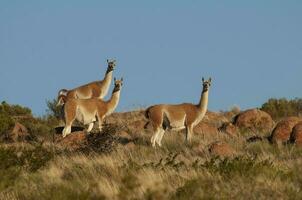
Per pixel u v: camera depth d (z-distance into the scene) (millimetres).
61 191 49781
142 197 47781
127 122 84188
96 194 48906
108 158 60062
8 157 57719
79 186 51281
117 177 53594
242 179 51000
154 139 72375
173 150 68250
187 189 48281
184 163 57750
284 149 65688
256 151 66688
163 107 73750
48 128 81750
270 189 48906
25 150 61094
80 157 62812
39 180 54469
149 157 63938
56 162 60906
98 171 56531
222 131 78188
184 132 79562
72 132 75750
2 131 79375
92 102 77000
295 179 52125
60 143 69312
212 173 52812
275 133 71312
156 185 49188
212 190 48656
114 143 67812
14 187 52000
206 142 70375
